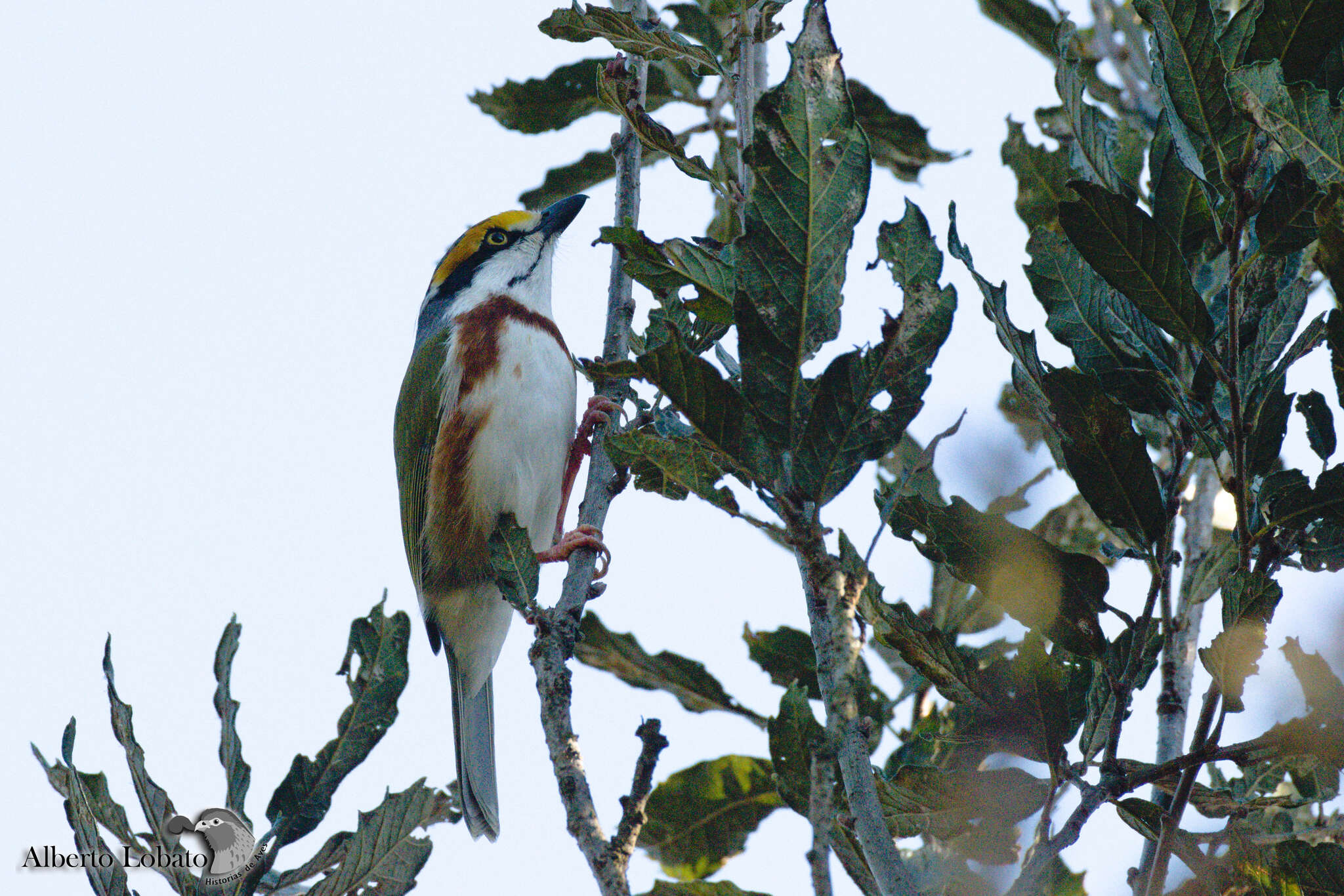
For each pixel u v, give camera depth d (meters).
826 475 5.27
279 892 7.10
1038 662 5.74
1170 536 5.52
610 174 12.16
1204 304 5.15
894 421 5.32
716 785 8.58
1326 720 5.23
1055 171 9.61
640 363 5.26
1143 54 10.41
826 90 5.42
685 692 8.75
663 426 7.96
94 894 6.54
